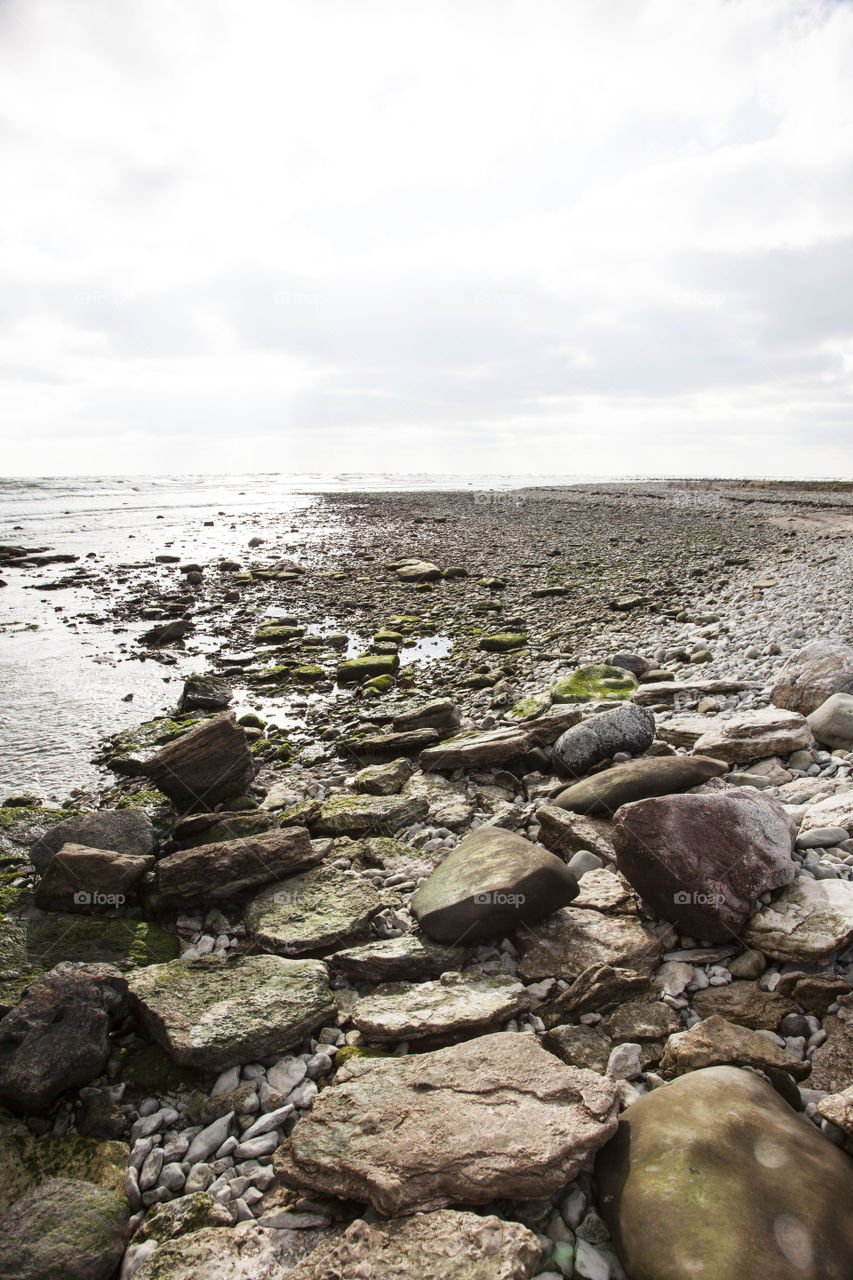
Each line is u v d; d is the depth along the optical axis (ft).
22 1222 10.78
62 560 86.53
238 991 15.17
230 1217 10.90
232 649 49.93
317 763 30.53
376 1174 10.71
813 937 14.85
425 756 27.17
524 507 156.87
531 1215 10.59
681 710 30.22
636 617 51.62
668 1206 9.83
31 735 35.01
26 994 14.33
